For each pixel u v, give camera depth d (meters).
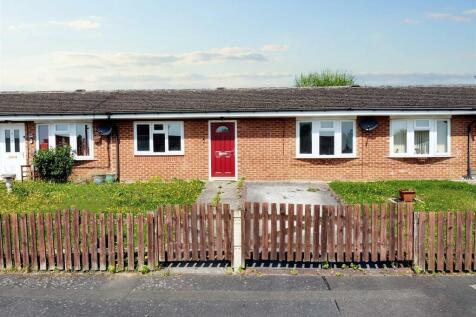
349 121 18.61
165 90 23.36
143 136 19.22
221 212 7.96
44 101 21.38
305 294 6.78
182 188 16.33
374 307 6.32
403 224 7.80
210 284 7.23
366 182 17.92
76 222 7.81
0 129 19.55
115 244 8.01
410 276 7.53
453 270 7.74
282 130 18.81
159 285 7.21
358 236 7.86
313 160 18.80
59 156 18.53
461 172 18.66
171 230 7.98
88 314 6.19
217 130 19.05
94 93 23.12
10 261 7.93
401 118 18.56
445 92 20.84
